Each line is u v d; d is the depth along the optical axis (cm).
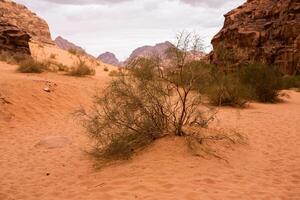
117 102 672
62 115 1134
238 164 604
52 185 554
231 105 1359
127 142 652
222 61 1343
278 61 3356
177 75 687
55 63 2069
